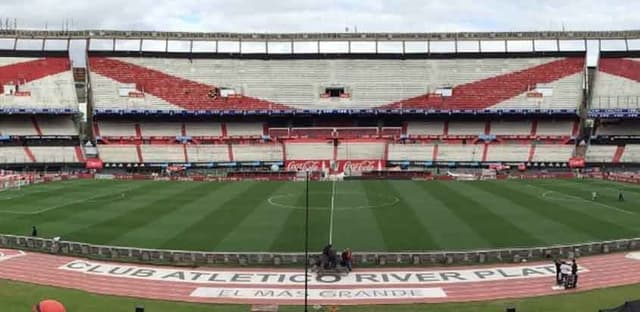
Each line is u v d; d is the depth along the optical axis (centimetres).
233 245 5462
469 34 13212
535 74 12838
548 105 12431
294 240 5641
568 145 12031
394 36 13325
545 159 11788
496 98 12575
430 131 12556
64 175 10862
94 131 12375
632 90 12425
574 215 6781
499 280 4531
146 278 4612
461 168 11700
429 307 3941
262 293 4256
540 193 8531
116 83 12681
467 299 4109
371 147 12150
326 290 4316
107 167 11762
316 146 12188
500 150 11994
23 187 9331
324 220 6525
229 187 9350
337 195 8388
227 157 11956
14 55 12694
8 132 12138
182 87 12800
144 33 13088
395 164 11806
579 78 12731
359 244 5478
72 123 12562
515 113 12406
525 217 6656
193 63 13125
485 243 5494
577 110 12356
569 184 9662
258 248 5353
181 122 12694
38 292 4259
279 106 12656
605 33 12850
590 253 5238
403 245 5431
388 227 6153
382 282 4491
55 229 6138
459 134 12462
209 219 6600
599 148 11969
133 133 12419
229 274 4703
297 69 13175
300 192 8712
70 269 4856
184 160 11881
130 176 10812
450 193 8556
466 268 4844
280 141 12306
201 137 12400
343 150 12088
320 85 12975
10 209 7250
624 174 10750
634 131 12331
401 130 12606
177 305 4000
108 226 6256
